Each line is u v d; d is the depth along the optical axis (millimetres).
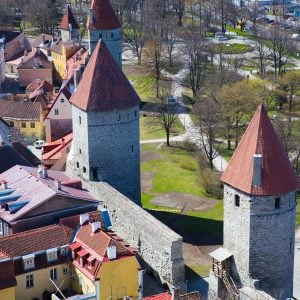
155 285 112750
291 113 196875
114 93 133500
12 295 96188
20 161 131375
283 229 105312
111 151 135875
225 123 179750
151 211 148500
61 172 130375
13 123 188500
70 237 103188
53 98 195625
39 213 107812
